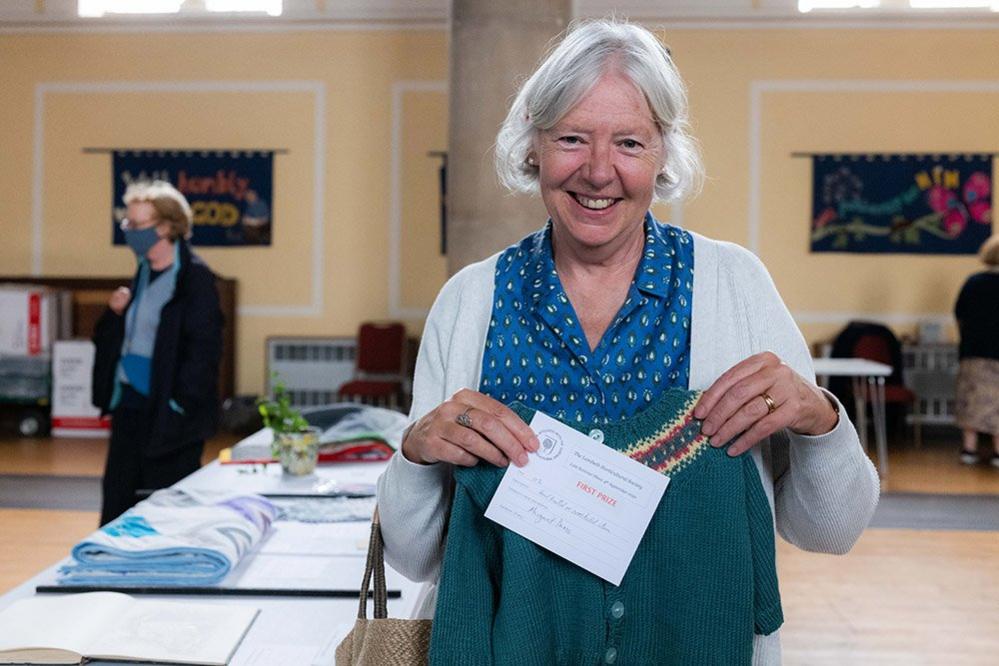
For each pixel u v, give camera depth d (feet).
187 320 13.23
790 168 31.22
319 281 32.19
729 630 4.35
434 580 5.19
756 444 4.64
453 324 4.95
